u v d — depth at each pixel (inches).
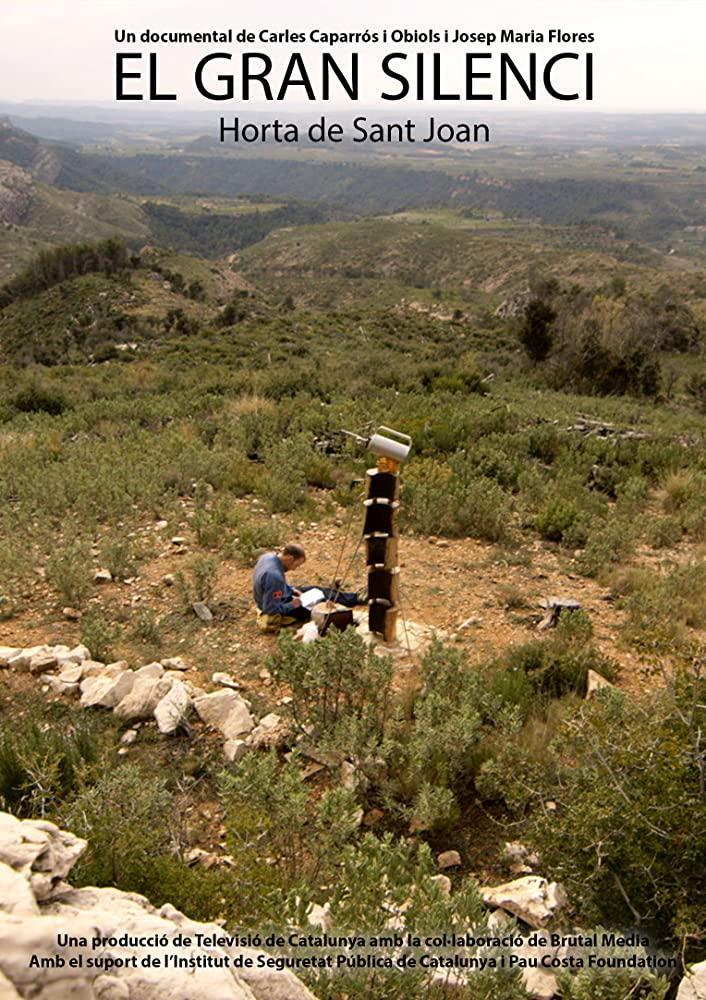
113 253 4483.3
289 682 219.8
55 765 178.5
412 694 230.8
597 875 140.9
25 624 295.9
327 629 270.4
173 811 183.5
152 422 669.3
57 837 106.8
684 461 592.7
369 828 184.7
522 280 7436.0
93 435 631.2
